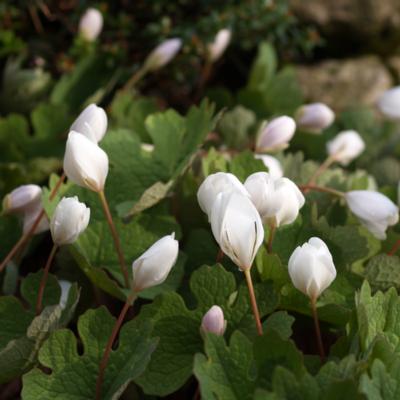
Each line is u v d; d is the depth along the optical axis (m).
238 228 0.39
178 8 0.87
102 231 0.52
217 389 0.39
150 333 0.43
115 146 0.55
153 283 0.41
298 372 0.38
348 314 0.45
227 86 0.95
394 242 0.53
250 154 0.52
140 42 0.86
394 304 0.43
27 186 0.51
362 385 0.37
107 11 0.86
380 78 0.96
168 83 0.88
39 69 0.79
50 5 0.85
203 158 0.53
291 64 0.95
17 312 0.46
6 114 0.78
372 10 0.96
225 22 0.86
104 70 0.80
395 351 0.43
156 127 0.57
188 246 0.52
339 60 0.98
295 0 0.95
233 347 0.39
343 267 0.48
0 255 0.53
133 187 0.55
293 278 0.41
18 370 0.44
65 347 0.43
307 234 0.49
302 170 0.61
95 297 0.53
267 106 0.78
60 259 0.53
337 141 0.63
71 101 0.77
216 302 0.45
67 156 0.44
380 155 0.80
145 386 0.44
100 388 0.42
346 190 0.58
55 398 0.42
